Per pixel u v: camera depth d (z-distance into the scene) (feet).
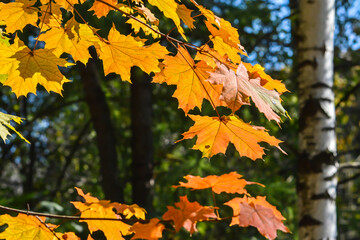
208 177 4.11
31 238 4.98
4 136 5.11
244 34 20.95
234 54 4.66
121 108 24.88
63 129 31.76
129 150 24.82
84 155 28.17
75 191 22.30
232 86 4.05
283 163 23.54
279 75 21.75
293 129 20.07
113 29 4.58
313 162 11.18
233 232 20.68
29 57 4.55
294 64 21.53
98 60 15.26
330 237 10.99
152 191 19.01
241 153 4.80
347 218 22.97
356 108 28.09
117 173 18.69
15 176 36.04
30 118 26.40
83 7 11.97
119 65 4.86
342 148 29.94
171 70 4.73
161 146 25.48
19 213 4.83
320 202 11.02
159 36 5.17
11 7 4.65
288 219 16.88
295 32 11.93
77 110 27.40
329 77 11.48
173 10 4.39
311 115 11.33
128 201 24.26
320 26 11.53
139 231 4.06
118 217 5.07
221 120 4.52
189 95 4.87
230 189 4.19
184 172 17.52
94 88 18.42
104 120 18.63
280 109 4.27
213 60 4.65
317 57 11.47
